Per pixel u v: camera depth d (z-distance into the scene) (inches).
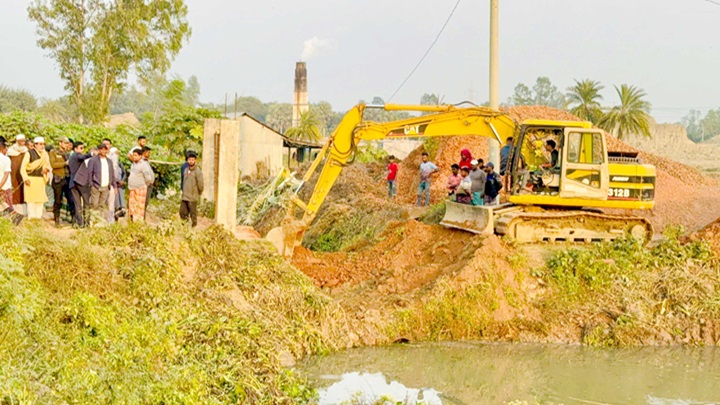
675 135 3026.6
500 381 456.1
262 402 387.5
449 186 804.6
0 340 300.4
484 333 550.9
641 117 2385.6
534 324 556.4
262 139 1673.2
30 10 1731.1
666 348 544.1
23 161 557.9
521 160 670.5
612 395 435.8
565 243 658.8
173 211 796.0
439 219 785.6
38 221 459.2
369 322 534.3
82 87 1779.0
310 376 452.1
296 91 3267.7
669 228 655.8
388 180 1074.1
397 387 438.3
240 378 399.5
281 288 521.0
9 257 371.9
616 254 617.6
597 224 666.8
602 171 658.2
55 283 390.9
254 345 440.1
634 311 566.3
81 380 303.3
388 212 875.4
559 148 662.5
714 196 1025.5
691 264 612.7
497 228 645.3
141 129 1338.6
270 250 554.9
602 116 2433.6
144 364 350.3
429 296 560.1
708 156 2783.0
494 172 720.3
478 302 563.5
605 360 511.2
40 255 401.1
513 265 594.2
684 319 567.2
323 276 636.1
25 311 319.6
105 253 446.0
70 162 578.6
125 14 1717.5
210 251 521.3
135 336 369.7
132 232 487.8
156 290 440.1
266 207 1003.9
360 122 677.9
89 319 360.2
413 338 542.9
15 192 561.0
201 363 400.8
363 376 457.1
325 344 504.7
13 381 268.7
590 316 565.9
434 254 650.2
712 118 6190.9
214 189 617.9
